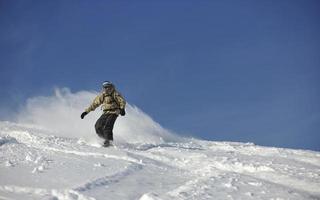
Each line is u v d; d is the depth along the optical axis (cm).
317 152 2284
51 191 1122
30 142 1955
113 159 1641
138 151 1964
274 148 2381
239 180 1379
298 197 1230
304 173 1600
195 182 1332
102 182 1270
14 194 1096
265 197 1203
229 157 1908
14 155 1577
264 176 1568
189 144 2598
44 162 1480
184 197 1146
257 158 1936
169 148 2117
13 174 1277
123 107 2161
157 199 1108
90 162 1546
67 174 1323
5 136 1980
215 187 1271
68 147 1822
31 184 1170
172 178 1442
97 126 2120
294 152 2273
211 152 2077
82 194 1119
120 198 1132
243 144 2752
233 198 1171
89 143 2134
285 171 1620
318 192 1395
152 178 1410
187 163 1781
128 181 1329
